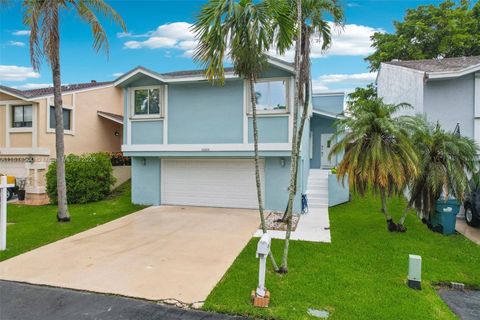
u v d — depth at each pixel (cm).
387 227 820
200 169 1158
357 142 751
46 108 1457
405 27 2123
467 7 2011
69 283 488
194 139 1088
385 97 1612
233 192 1123
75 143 1614
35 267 554
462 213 995
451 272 552
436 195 778
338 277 509
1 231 646
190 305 420
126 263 575
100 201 1241
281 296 441
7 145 1463
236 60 502
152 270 542
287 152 991
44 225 858
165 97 1109
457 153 742
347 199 1188
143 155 1137
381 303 427
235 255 622
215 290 462
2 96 1468
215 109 1066
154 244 695
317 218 958
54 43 845
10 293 456
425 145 776
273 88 1001
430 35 2028
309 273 523
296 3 559
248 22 485
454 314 422
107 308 414
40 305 422
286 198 1052
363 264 572
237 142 1045
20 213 1034
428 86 1056
